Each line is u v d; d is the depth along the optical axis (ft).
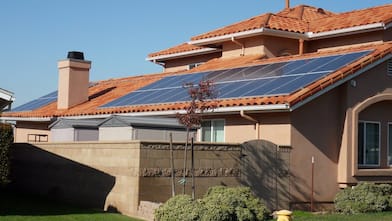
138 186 53.93
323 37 91.25
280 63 78.54
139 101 80.84
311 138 64.80
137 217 53.42
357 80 67.00
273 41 92.53
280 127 64.08
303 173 63.93
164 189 55.31
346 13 95.20
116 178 57.11
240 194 53.72
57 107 99.14
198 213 47.26
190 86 62.44
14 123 106.11
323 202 65.31
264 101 61.67
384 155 71.56
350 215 60.03
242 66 83.82
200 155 57.31
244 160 59.98
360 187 64.44
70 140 76.64
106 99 92.99
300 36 91.81
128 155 55.57
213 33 97.04
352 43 88.74
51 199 66.59
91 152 61.11
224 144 58.80
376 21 83.35
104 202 58.44
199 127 68.85
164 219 48.32
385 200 63.98
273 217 56.85
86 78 98.68
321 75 65.26
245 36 92.43
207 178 57.57
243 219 50.42
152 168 54.75
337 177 66.69
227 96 67.97
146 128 66.33
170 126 67.97
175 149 56.08
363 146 69.36
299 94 60.70
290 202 62.69
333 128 66.69
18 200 64.64
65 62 97.55
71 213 54.85
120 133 67.26
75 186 63.16
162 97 78.13
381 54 68.08
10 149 57.26
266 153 61.46
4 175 55.31
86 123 77.41
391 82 70.49
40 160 69.26
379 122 71.31
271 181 61.52
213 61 97.81
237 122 68.74
